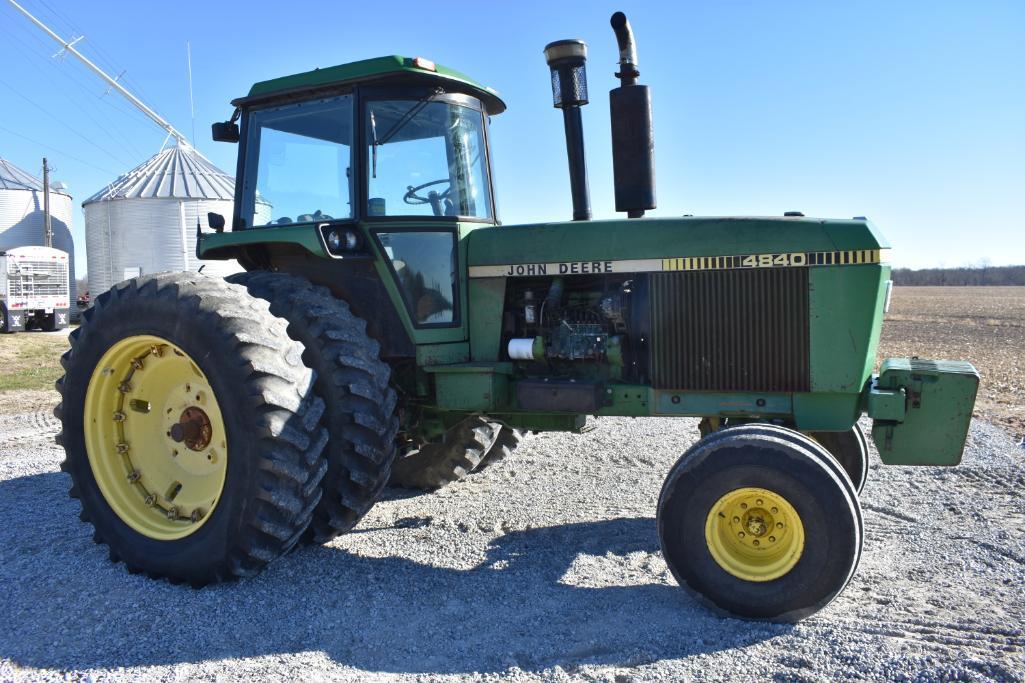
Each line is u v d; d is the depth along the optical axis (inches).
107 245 1159.6
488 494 213.3
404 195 173.0
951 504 194.9
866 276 146.1
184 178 1171.3
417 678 114.0
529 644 124.8
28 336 886.4
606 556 164.9
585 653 121.9
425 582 151.2
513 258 170.4
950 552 162.6
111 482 162.7
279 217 181.0
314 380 150.4
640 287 162.4
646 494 211.0
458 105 180.7
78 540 177.9
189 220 1145.4
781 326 151.1
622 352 164.7
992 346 693.9
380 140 170.1
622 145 172.9
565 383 162.2
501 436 228.4
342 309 165.3
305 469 144.3
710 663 116.9
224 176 1220.5
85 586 151.2
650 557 163.8
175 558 149.6
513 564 160.4
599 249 162.9
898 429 148.3
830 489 128.3
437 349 171.9
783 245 150.2
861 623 129.2
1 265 944.3
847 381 147.9
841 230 147.8
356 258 166.9
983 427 291.3
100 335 160.9
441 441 190.2
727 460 133.8
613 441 277.0
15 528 186.7
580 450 264.1
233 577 147.9
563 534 179.0
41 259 983.6
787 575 130.3
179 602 143.1
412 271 172.2
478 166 186.9
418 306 172.7
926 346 696.4
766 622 131.9
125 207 1140.5
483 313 174.6
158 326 151.6
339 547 171.0
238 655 122.2
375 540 175.5
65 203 1393.9
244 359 141.9
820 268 148.3
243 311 148.0
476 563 161.3
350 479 154.7
